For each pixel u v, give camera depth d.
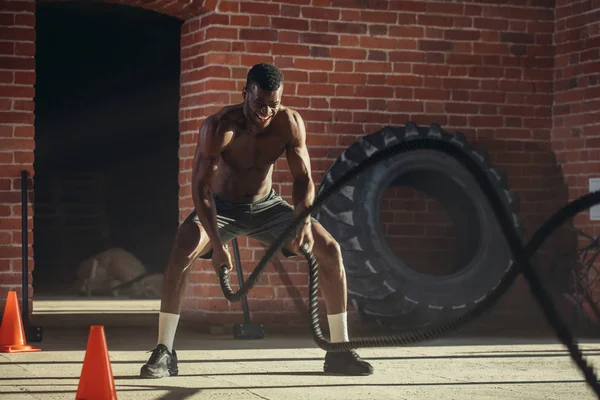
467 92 9.42
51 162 19.03
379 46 9.15
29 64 8.33
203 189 5.71
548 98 9.67
